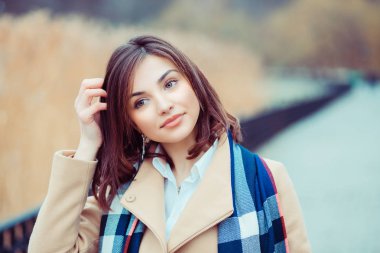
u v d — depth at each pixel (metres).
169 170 1.39
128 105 1.30
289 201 1.36
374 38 13.88
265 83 12.66
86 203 1.48
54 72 4.52
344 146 7.21
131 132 1.40
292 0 14.75
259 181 1.32
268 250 1.25
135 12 12.82
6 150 3.84
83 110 1.37
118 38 6.03
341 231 3.85
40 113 4.12
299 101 11.38
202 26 14.30
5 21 4.82
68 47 4.90
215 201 1.27
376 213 4.20
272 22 14.90
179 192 1.38
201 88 1.34
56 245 1.31
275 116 8.67
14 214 3.71
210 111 1.36
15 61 4.41
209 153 1.37
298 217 1.36
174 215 1.33
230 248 1.22
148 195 1.34
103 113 1.39
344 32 14.30
